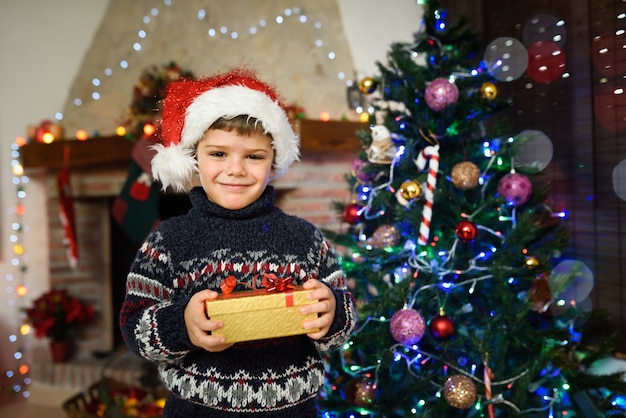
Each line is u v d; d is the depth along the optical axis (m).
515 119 2.13
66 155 2.96
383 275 1.51
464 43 1.56
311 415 0.91
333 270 0.97
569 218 1.87
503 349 1.37
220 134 0.87
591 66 1.76
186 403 0.87
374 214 1.63
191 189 0.96
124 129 2.95
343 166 3.04
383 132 1.52
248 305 0.78
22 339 3.25
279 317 0.80
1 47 3.25
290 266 0.91
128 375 2.83
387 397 1.42
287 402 0.86
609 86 1.69
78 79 3.20
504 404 1.36
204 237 0.89
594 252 1.78
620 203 1.66
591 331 1.77
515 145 1.47
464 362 1.44
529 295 1.37
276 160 0.96
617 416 1.40
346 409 1.45
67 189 2.87
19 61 3.24
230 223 0.90
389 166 1.56
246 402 0.84
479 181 1.45
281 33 3.06
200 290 0.86
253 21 3.07
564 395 1.53
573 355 1.51
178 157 0.92
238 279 0.88
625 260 1.65
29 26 3.23
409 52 1.59
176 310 0.80
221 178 0.88
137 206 2.71
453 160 1.52
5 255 3.26
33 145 3.01
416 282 1.46
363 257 1.54
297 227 0.95
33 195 3.24
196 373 0.86
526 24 2.05
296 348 0.90
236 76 0.96
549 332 1.31
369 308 1.43
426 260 1.45
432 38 1.56
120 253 3.31
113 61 3.18
